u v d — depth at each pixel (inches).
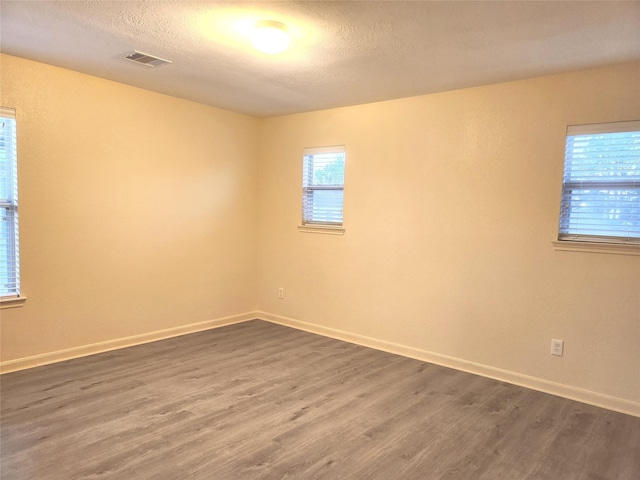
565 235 124.6
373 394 122.3
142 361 142.7
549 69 118.3
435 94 145.8
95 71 135.3
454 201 143.1
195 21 94.3
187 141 170.4
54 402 110.5
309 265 185.6
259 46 98.0
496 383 132.6
